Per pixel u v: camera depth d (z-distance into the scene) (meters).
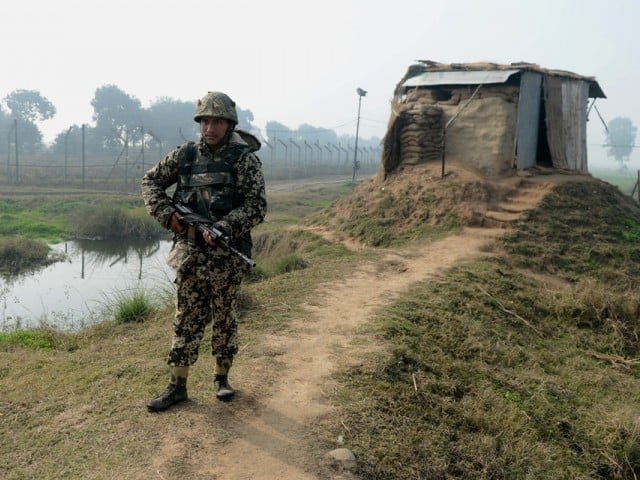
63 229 22.55
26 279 14.77
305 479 3.27
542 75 15.01
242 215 3.54
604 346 7.92
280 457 3.44
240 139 3.72
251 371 4.68
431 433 4.28
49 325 8.13
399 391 4.75
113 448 3.40
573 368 6.99
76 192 32.06
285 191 36.16
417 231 12.50
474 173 13.88
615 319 8.52
